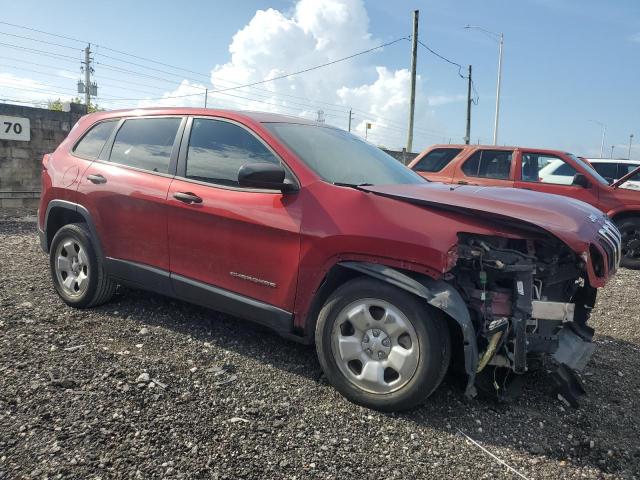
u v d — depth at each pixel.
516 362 3.05
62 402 2.99
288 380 3.51
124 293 5.08
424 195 3.34
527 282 3.10
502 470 2.72
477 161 9.10
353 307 3.24
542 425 3.19
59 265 4.73
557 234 3.03
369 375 3.17
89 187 4.50
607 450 2.97
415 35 21.84
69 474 2.40
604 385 3.83
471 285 3.21
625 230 8.61
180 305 4.84
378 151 4.70
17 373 3.29
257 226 3.55
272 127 3.88
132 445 2.65
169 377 3.41
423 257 3.03
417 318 3.04
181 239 3.96
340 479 2.54
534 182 8.73
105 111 4.99
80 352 3.69
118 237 4.34
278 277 3.51
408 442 2.90
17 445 2.58
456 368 3.18
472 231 3.03
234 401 3.18
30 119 12.23
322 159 3.81
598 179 8.68
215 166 3.93
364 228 3.19
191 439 2.75
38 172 12.52
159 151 4.29
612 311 5.88
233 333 4.25
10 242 7.87
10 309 4.47
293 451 2.73
